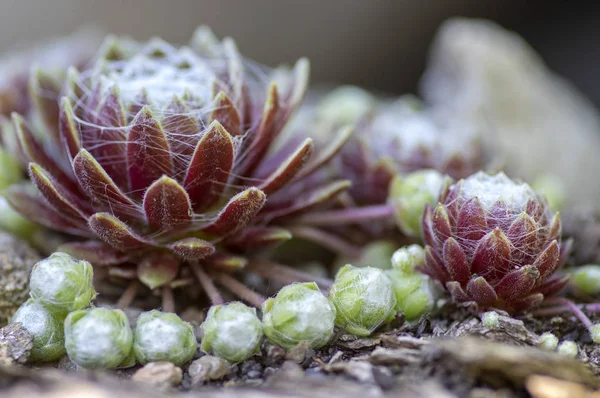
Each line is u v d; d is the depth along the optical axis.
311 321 0.20
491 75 0.31
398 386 0.19
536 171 0.30
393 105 0.28
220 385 0.20
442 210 0.21
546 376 0.19
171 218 0.21
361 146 0.24
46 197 0.21
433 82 0.33
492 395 0.19
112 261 0.21
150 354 0.20
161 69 0.22
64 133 0.21
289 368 0.20
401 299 0.21
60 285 0.20
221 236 0.21
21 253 0.22
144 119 0.20
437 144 0.24
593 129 0.34
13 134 0.23
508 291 0.21
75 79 0.22
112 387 0.19
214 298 0.21
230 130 0.21
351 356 0.20
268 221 0.22
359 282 0.21
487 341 0.20
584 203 0.27
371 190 0.24
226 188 0.21
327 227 0.24
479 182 0.21
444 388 0.19
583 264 0.23
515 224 0.20
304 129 0.25
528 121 0.31
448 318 0.21
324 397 0.19
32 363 0.20
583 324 0.21
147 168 0.21
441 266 0.21
